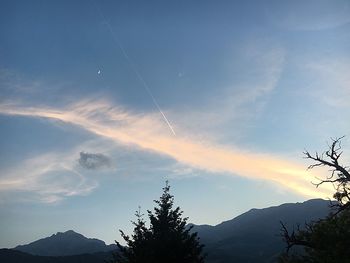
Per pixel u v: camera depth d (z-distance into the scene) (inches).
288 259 1035.9
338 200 1004.6
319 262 942.4
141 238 1171.9
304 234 1032.8
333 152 1003.3
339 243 921.5
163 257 1112.8
